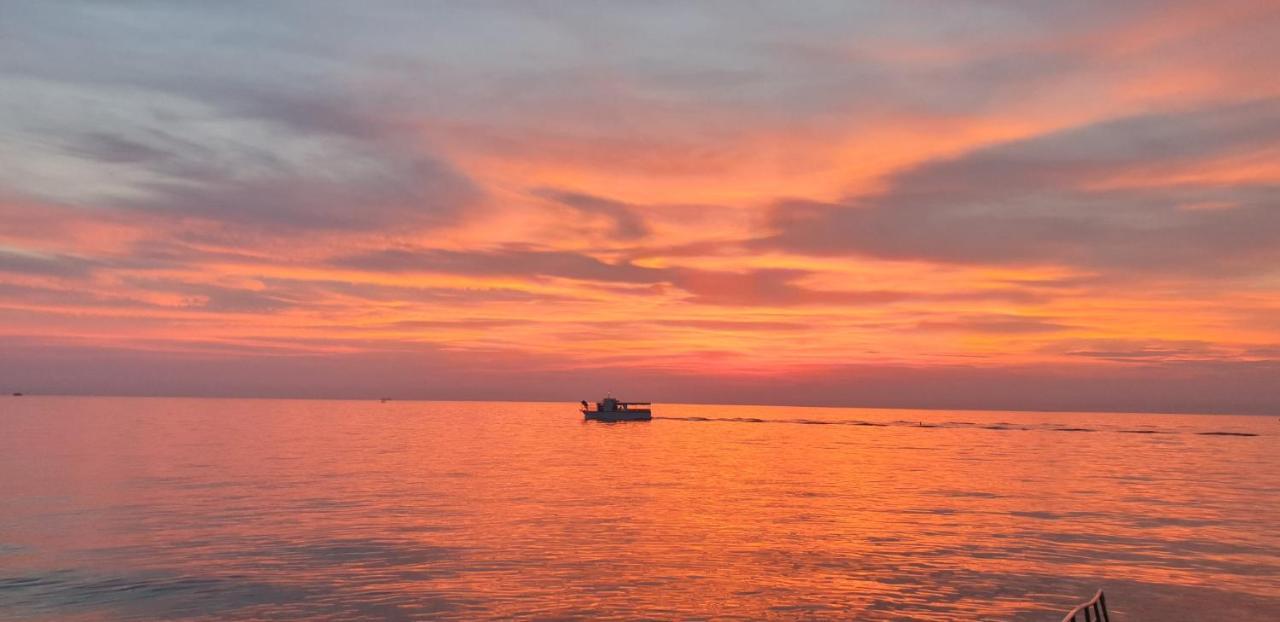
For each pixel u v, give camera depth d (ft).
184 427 521.24
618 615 88.58
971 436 555.69
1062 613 90.94
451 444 390.63
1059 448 420.36
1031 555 120.37
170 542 124.77
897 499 187.11
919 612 90.84
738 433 548.72
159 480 211.41
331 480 215.31
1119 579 106.11
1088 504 181.88
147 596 94.84
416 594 95.61
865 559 116.26
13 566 108.78
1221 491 213.66
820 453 351.67
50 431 444.55
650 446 389.80
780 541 129.49
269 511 157.07
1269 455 383.65
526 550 120.26
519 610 89.86
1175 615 91.15
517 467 262.88
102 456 284.00
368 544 123.75
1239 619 89.81
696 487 207.62
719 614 89.40
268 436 436.35
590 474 240.53
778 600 94.84
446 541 126.62
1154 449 427.33
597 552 119.34
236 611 89.25
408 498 178.29
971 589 100.32
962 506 175.42
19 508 159.74
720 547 124.06
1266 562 117.29
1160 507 177.78
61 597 94.68
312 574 104.53
